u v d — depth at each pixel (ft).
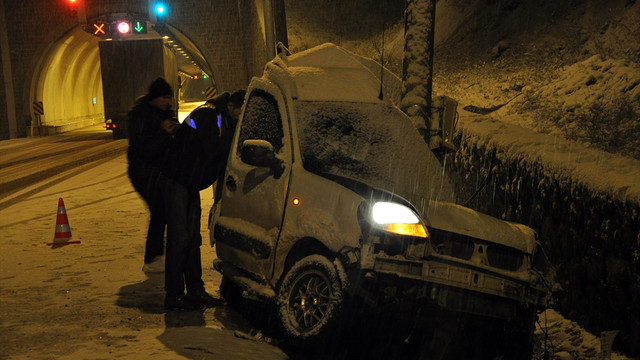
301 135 16.31
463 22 63.87
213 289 19.88
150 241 22.22
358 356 14.79
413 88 22.56
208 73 176.65
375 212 13.71
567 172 18.52
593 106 25.40
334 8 95.45
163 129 19.06
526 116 28.71
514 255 15.11
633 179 16.10
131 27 98.17
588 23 41.24
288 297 14.93
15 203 40.52
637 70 27.17
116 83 102.78
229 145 18.80
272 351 14.53
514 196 22.06
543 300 14.60
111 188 46.52
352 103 17.44
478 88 41.42
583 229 17.31
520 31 50.90
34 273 21.47
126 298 18.38
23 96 126.41
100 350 13.50
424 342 15.78
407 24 22.72
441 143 22.66
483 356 15.67
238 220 17.66
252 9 94.43
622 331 15.40
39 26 124.67
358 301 13.61
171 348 13.70
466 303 13.80
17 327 15.31
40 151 85.97
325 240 14.11
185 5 117.29
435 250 14.32
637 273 14.64
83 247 26.00
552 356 16.43
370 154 16.44
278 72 17.94
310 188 15.08
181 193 17.28
